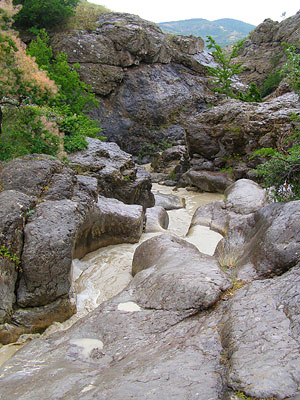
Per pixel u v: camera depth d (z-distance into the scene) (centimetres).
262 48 3447
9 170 644
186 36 3178
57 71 1942
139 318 425
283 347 296
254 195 980
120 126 2525
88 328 429
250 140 1547
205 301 411
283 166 650
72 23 2611
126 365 328
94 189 799
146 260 627
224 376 282
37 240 532
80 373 325
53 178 674
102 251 784
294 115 1201
